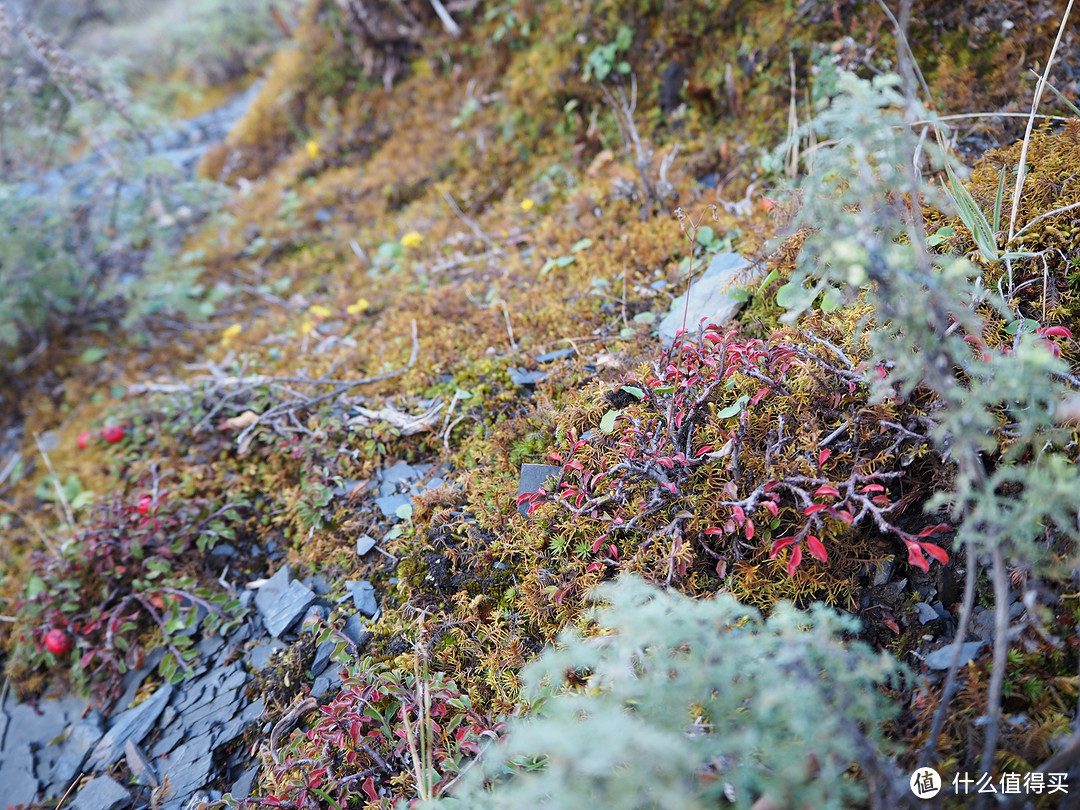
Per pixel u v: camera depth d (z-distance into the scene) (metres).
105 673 2.92
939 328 1.67
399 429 3.11
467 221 4.42
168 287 4.36
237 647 2.75
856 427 2.14
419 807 1.78
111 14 8.39
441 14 4.95
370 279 4.36
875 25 3.41
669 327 2.96
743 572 2.12
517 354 3.21
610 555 2.28
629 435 2.37
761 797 1.57
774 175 3.49
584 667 2.06
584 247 3.67
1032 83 3.03
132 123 4.47
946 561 1.83
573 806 1.29
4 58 4.46
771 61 3.72
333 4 5.38
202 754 2.44
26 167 4.89
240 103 7.13
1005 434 2.02
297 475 3.20
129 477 3.47
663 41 4.10
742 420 2.13
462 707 2.12
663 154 3.97
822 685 1.45
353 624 2.57
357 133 5.33
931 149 1.72
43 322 4.56
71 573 3.08
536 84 4.59
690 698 1.49
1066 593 1.89
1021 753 1.72
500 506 2.60
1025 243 2.39
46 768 2.70
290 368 3.79
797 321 2.56
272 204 5.21
